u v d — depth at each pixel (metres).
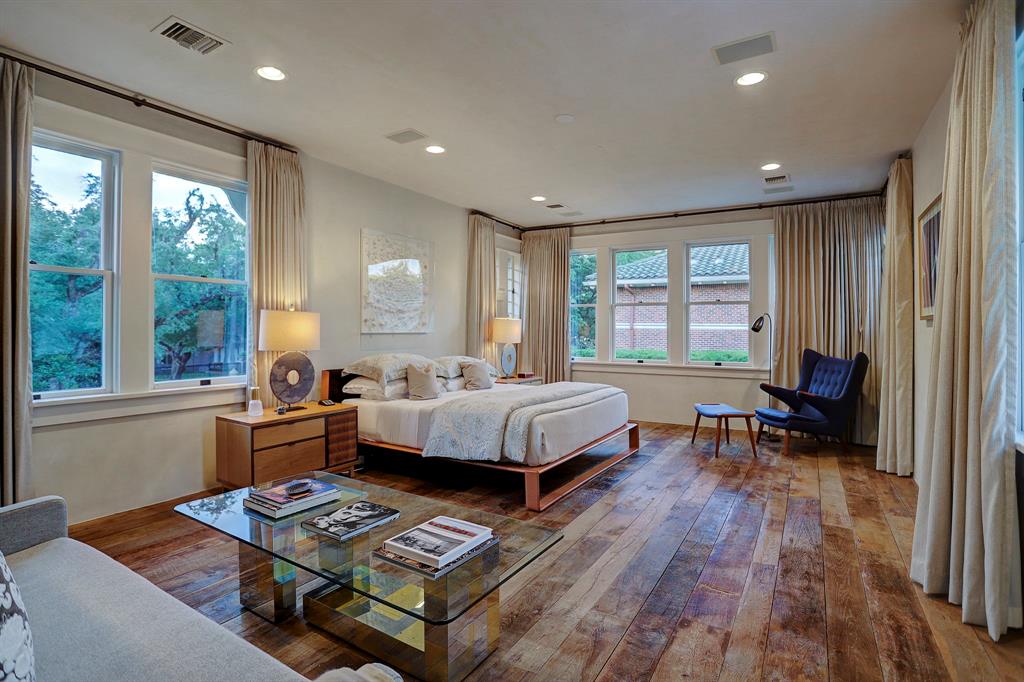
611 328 6.70
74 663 1.11
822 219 5.41
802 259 5.48
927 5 2.22
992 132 1.94
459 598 1.62
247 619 2.00
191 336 3.52
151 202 3.25
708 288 6.16
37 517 1.67
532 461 3.30
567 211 6.16
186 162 3.40
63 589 1.40
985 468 1.93
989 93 1.96
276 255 3.86
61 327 2.92
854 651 1.81
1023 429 2.07
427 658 1.66
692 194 5.35
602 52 2.62
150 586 1.43
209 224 3.62
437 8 2.26
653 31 2.43
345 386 4.32
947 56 2.64
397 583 1.67
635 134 3.72
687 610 2.08
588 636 1.90
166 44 2.56
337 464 3.78
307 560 1.80
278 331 3.59
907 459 3.99
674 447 5.04
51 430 2.83
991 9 1.94
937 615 2.04
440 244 5.65
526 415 3.36
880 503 3.40
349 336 4.58
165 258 3.38
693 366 6.12
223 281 3.67
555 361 6.85
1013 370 1.91
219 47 2.59
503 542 1.91
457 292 5.91
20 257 2.61
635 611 2.07
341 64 2.75
